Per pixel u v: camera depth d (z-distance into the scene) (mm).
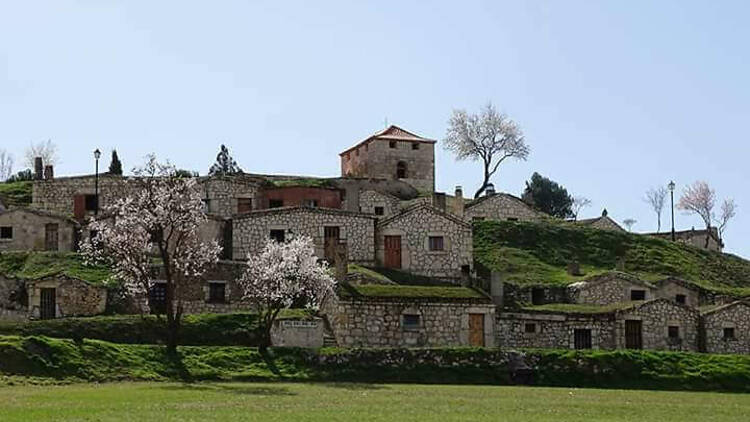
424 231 76312
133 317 58438
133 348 49562
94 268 67875
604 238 91812
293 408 33000
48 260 69625
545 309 65188
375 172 110250
